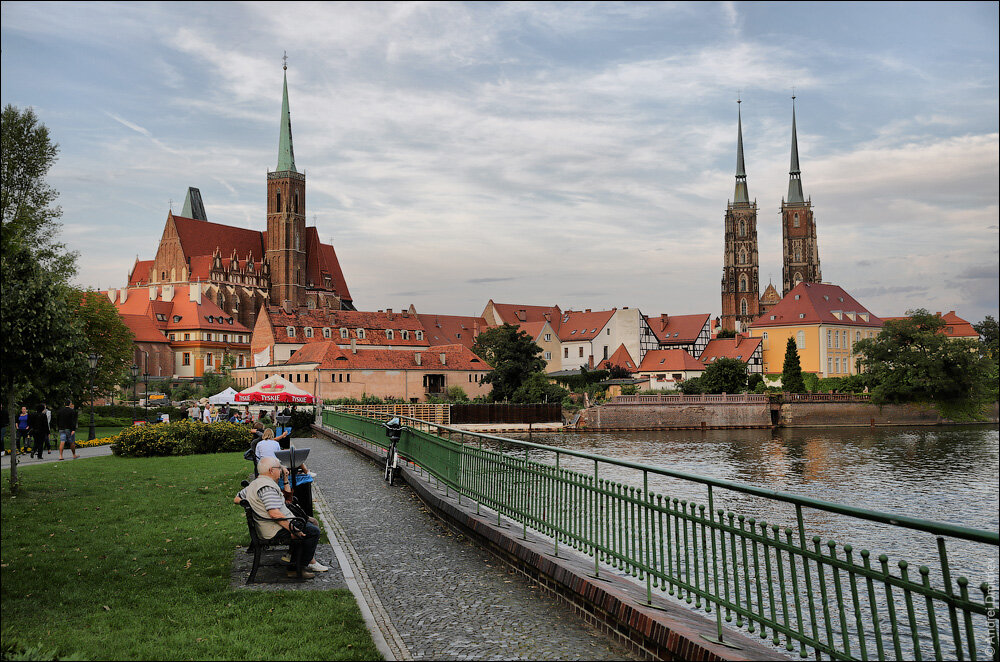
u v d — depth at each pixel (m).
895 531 36.22
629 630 9.00
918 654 6.38
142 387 134.38
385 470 26.61
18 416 39.41
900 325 121.81
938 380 118.19
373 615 10.32
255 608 10.36
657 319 177.00
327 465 31.69
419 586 11.86
